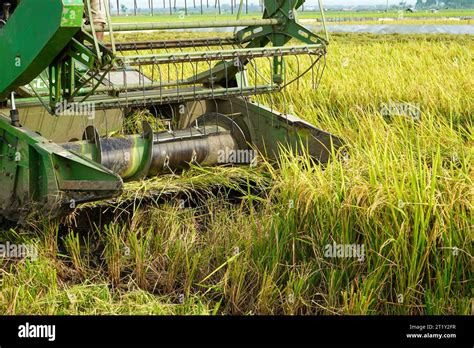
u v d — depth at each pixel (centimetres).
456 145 697
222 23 643
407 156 562
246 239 527
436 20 3159
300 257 520
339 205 507
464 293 482
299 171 554
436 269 479
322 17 637
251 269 507
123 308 480
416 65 1275
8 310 466
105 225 555
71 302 480
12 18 520
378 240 492
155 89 717
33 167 518
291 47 617
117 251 528
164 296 504
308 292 491
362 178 532
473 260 476
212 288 513
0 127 542
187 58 570
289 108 862
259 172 645
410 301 474
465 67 1237
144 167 605
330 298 477
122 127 712
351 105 985
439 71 1195
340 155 599
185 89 699
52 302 477
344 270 491
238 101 692
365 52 1497
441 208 481
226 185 616
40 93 648
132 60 540
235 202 628
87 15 513
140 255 527
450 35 2242
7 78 535
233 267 514
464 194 494
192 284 522
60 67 534
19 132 524
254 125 680
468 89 1056
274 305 485
